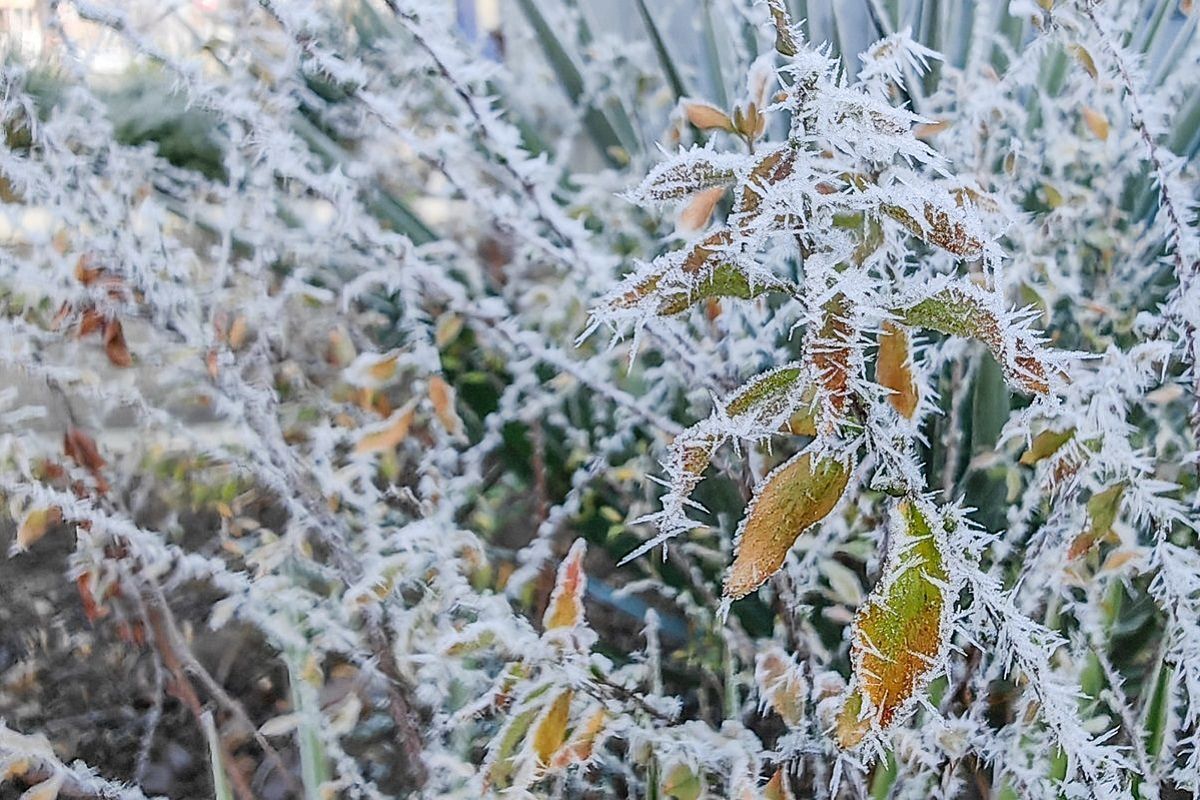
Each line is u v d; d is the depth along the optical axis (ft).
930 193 1.52
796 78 1.55
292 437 2.93
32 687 3.38
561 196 3.05
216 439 2.82
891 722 1.46
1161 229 2.58
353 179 2.82
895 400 1.58
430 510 2.43
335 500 2.45
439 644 1.99
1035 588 2.03
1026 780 1.89
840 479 1.53
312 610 2.34
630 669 2.15
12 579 3.59
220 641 3.32
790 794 1.89
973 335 1.52
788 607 2.04
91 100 2.56
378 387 2.59
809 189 1.50
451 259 3.12
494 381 3.08
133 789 2.28
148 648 3.28
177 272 2.47
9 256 2.43
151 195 2.90
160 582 3.07
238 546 2.74
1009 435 1.99
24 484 2.42
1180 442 2.27
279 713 3.09
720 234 1.56
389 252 2.60
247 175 2.72
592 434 3.07
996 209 1.80
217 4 2.72
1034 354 1.52
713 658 2.45
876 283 1.53
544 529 2.52
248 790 2.51
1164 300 2.82
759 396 1.63
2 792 2.66
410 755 2.23
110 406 2.81
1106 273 2.74
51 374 2.50
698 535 2.60
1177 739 2.13
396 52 3.06
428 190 3.04
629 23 4.30
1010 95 3.25
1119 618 2.36
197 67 2.39
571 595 1.89
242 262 2.82
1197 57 2.99
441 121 2.86
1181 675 1.91
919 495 1.52
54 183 2.41
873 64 1.65
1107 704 2.19
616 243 3.06
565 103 3.88
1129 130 2.64
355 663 2.68
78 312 2.44
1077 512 2.01
